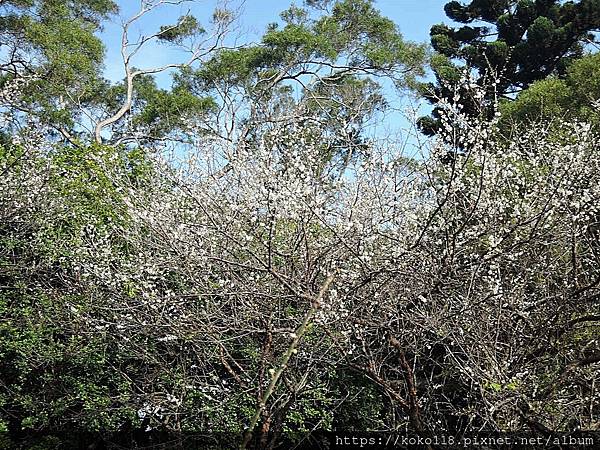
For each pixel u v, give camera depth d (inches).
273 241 212.1
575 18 649.6
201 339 231.1
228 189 239.3
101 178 338.0
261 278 219.1
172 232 221.1
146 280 247.6
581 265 243.8
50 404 286.5
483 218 227.1
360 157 247.9
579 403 201.3
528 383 192.1
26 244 323.6
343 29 698.2
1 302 304.2
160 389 277.6
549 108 495.8
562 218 222.8
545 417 193.2
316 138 270.2
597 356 195.9
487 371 186.5
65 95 645.3
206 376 257.1
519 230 228.1
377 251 217.3
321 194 224.1
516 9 706.8
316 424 262.2
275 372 157.8
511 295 216.1
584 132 248.1
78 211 329.1
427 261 202.5
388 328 206.7
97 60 640.4
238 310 228.5
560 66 679.7
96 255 273.6
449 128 223.0
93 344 281.3
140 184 318.0
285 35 639.8
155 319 235.8
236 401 252.7
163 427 286.2
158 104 641.6
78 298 284.0
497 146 295.1
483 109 250.8
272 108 503.8
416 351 210.2
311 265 211.5
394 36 673.6
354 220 205.8
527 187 256.8
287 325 229.9
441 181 244.7
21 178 329.7
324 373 249.3
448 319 198.1
